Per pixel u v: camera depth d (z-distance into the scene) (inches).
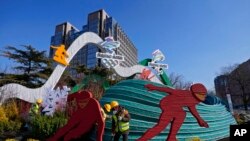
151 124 449.1
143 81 483.2
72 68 1312.7
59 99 617.3
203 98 501.0
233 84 2300.7
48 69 1275.8
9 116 677.9
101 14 3006.9
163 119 452.4
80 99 427.8
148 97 466.3
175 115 465.1
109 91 492.1
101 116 397.1
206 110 543.5
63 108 610.2
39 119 539.8
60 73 759.1
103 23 2967.5
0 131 570.3
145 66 1021.8
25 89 722.2
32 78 1237.7
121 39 2861.7
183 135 471.5
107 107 427.8
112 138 424.8
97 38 866.1
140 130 440.5
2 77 1150.3
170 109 464.4
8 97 708.0
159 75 1075.9
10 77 1157.7
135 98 463.5
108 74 1234.0
